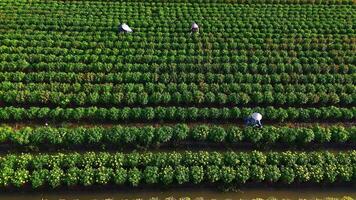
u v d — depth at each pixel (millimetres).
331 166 38188
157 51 49562
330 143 42000
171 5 58031
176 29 53156
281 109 43531
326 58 50594
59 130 39656
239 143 41312
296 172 37781
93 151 39812
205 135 40375
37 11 54938
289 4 60469
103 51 49156
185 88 45156
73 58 47812
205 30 53500
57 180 36062
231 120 43375
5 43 49406
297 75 47594
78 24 53031
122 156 37875
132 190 37406
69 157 37531
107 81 45656
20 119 41812
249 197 37688
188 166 37875
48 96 43219
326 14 58406
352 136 41312
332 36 54219
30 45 49562
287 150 41219
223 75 47062
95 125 42125
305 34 54000
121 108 44000
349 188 38750
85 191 37031
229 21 55531
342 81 47594
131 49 49500
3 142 39656
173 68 47500
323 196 38250
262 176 37344
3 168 36281
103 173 36469
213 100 44438
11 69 46469
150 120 42656
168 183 36969
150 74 46344
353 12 59125
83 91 44312
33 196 36562
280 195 38125
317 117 43812
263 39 52688
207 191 37781
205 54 50125
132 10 56500
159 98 43875
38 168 36844
